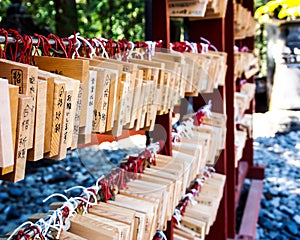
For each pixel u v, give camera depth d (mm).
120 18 4375
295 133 4199
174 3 1661
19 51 802
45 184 3648
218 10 2062
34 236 853
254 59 4191
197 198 1900
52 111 713
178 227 1738
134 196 1224
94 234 955
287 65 1989
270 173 4270
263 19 2068
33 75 656
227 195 2594
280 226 3359
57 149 736
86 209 1054
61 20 3684
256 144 4574
